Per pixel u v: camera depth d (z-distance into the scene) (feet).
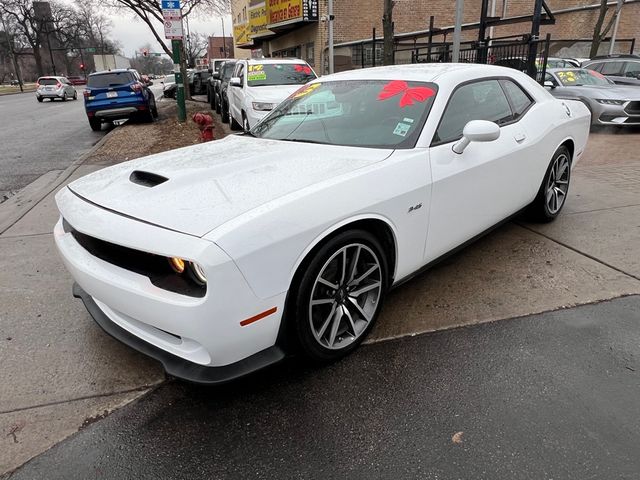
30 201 19.77
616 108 32.35
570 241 14.20
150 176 9.05
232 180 8.52
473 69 12.07
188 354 7.31
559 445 6.86
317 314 8.41
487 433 7.12
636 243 13.88
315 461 6.74
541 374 8.43
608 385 8.11
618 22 67.05
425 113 10.27
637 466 6.47
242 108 31.40
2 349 9.51
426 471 6.50
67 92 109.09
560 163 15.31
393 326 10.05
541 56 43.83
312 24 58.75
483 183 11.23
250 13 79.15
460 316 10.36
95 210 8.13
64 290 11.91
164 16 36.99
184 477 6.56
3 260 13.73
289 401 7.93
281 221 7.29
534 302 10.86
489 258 13.25
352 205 8.20
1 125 54.19
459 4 26.66
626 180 20.57
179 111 42.91
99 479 6.55
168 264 7.11
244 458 6.84
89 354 9.34
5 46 266.77
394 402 7.84
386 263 9.37
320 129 11.17
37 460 6.88
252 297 7.06
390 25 32.27
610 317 10.18
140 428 7.45
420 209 9.56
